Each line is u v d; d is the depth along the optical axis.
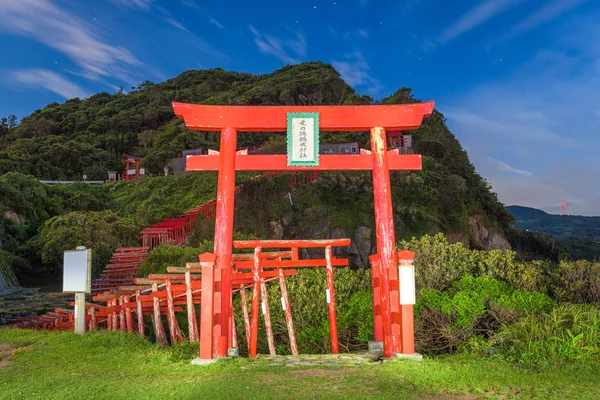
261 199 46.09
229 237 8.03
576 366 6.70
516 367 6.66
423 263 10.82
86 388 5.52
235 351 8.12
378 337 8.84
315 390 5.41
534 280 10.37
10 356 7.54
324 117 8.59
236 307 11.57
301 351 10.55
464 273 10.70
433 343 9.34
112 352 7.79
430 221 48.59
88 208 43.50
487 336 9.20
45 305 18.14
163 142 72.88
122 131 89.19
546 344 7.50
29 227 34.53
